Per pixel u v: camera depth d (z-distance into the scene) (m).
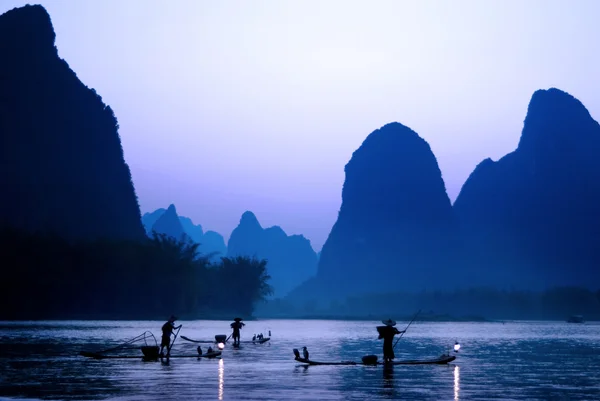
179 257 199.12
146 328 109.81
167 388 31.30
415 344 79.31
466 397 29.06
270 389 31.25
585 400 28.36
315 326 171.62
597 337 109.31
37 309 168.00
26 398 27.53
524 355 59.34
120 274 179.62
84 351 55.53
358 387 32.38
